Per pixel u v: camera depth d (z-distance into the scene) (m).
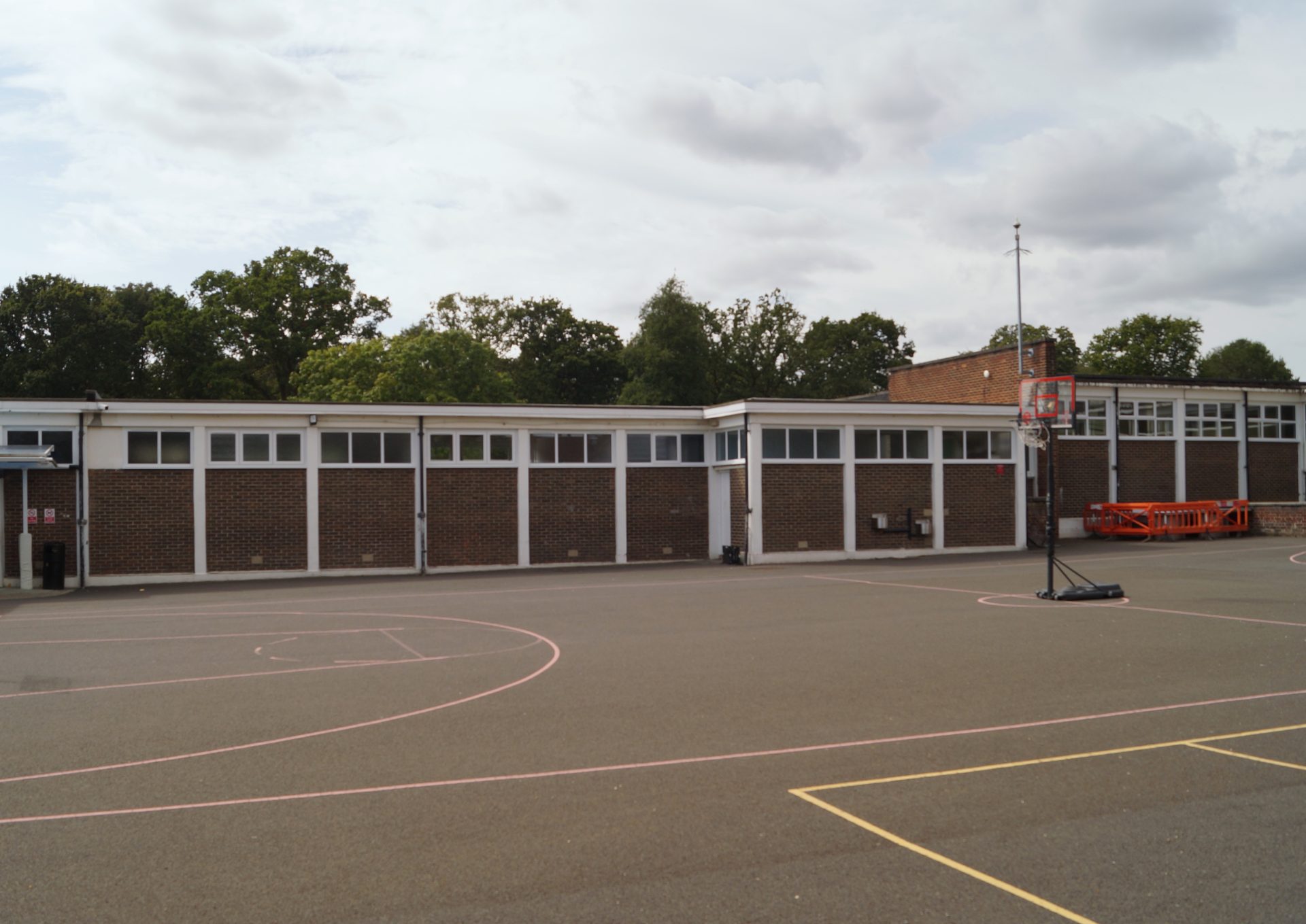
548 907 5.48
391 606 19.95
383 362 58.41
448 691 11.19
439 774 8.01
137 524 27.03
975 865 6.04
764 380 81.38
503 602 20.31
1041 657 12.99
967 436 32.78
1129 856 6.16
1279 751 8.49
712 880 5.83
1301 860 6.09
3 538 26.41
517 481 30.12
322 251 65.94
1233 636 14.54
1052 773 7.88
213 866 6.13
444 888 5.75
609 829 6.68
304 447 28.28
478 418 29.72
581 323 84.31
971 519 32.69
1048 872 5.92
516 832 6.65
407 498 29.12
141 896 5.70
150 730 9.60
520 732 9.30
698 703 10.43
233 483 27.73
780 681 11.53
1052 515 19.61
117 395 58.03
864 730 9.25
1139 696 10.62
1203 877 5.84
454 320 81.44
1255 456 42.16
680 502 31.89
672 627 16.12
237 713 10.24
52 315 56.38
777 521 30.44
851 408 31.16
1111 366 77.38
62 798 7.54
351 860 6.19
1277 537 36.28
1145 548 32.62
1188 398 40.75
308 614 18.86
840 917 5.32
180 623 17.73
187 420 27.41
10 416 26.38
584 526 30.78
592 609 18.77
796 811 7.01
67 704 10.77
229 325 60.88
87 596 23.88
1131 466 39.66
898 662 12.69
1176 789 7.47
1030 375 38.12
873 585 22.73
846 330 88.81
